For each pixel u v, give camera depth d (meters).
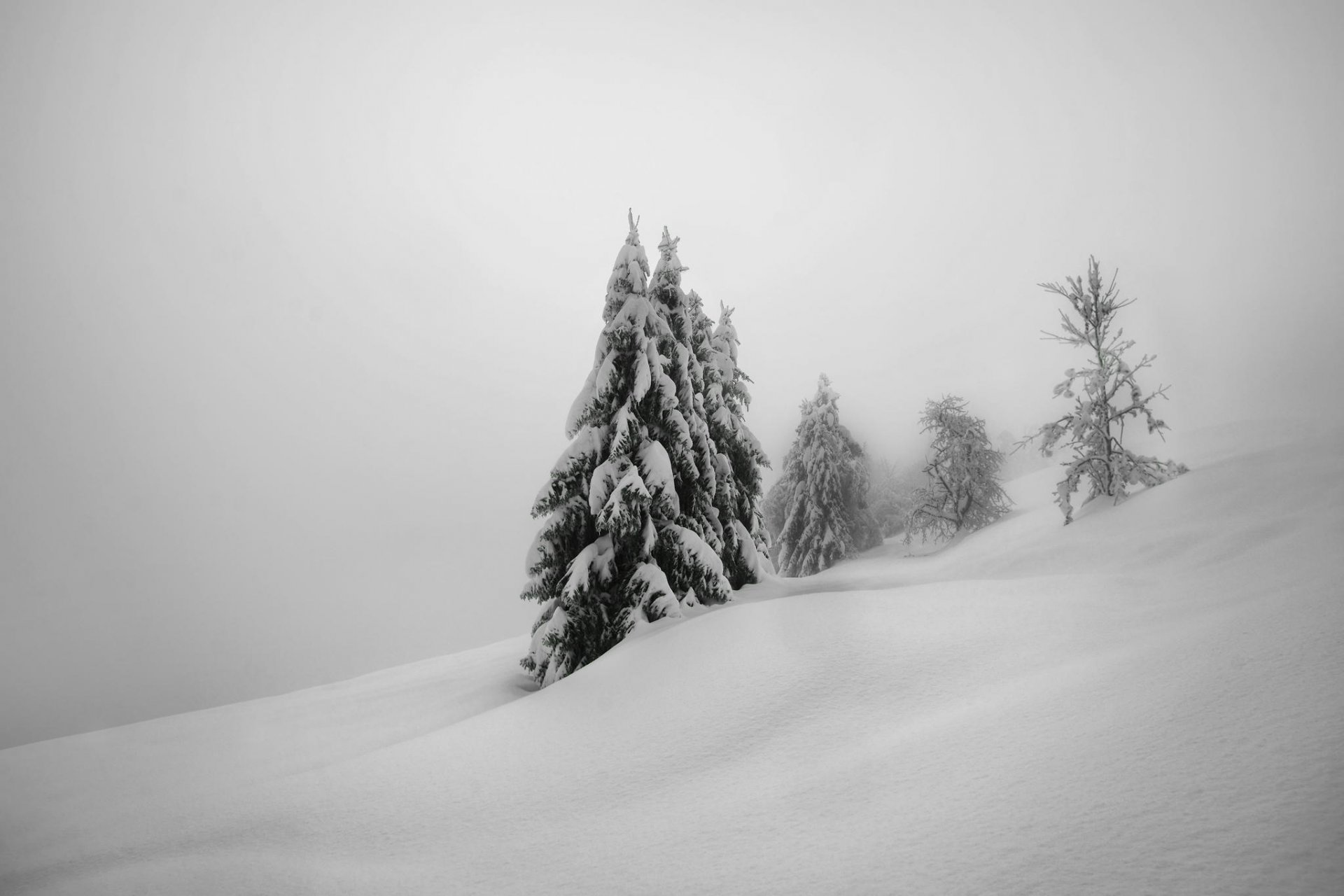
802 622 11.02
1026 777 4.87
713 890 4.49
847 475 40.22
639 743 8.32
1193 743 4.64
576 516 16.52
